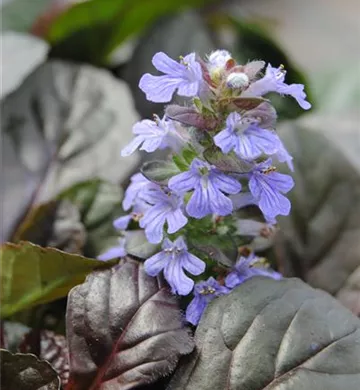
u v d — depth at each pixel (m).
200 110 0.29
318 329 0.29
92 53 0.46
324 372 0.29
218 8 0.52
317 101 0.49
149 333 0.29
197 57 0.30
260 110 0.29
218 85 0.29
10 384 0.30
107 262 0.31
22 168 0.38
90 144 0.39
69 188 0.35
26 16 0.49
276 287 0.30
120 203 0.35
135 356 0.29
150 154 0.39
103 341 0.30
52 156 0.38
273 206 0.29
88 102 0.40
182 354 0.29
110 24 0.45
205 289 0.30
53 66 0.40
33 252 0.32
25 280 0.33
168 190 0.30
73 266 0.32
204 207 0.28
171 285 0.29
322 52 0.65
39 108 0.39
